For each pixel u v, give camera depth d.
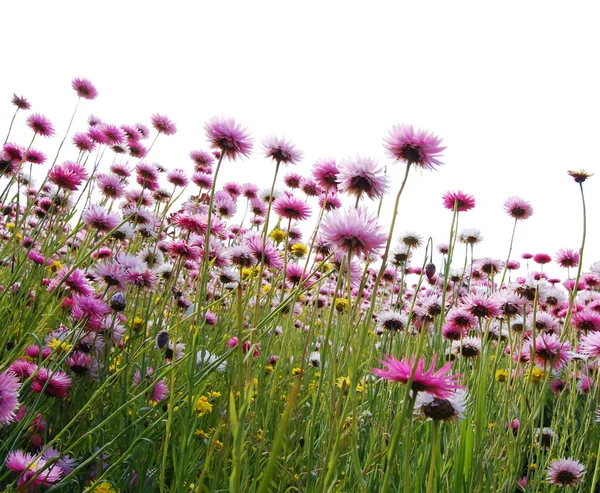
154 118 0.90
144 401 0.36
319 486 0.27
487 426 0.42
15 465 0.28
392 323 0.61
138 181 0.80
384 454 0.33
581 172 0.47
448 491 0.34
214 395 0.44
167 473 0.37
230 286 0.66
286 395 0.47
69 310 0.49
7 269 0.64
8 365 0.32
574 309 0.64
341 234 0.28
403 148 0.31
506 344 0.63
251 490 0.29
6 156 0.67
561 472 0.45
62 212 0.74
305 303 0.73
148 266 0.58
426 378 0.21
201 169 0.84
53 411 0.38
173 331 0.51
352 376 0.25
